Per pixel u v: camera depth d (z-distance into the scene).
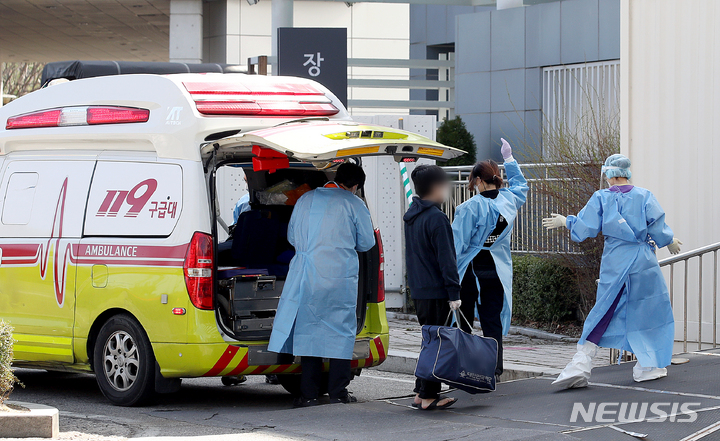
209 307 11.96
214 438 10.26
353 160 13.15
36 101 14.09
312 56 20.92
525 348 17.42
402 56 40.91
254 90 13.16
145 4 38.44
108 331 12.63
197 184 12.18
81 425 10.95
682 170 16.62
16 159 14.04
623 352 14.94
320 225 12.20
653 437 9.56
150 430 10.78
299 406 12.39
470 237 12.75
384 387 14.88
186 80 12.85
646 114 17.08
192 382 15.40
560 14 29.11
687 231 16.56
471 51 31.64
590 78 28.38
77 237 13.05
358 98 41.22
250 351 12.10
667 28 16.77
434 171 11.61
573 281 19.22
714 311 14.76
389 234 22.69
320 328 12.08
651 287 11.90
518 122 30.23
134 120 12.87
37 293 13.32
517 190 13.45
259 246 13.67
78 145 13.46
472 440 9.83
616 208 12.00
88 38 48.34
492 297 13.00
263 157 12.14
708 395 11.20
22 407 10.42
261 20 37.78
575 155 19.59
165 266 12.14
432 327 11.34
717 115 16.17
